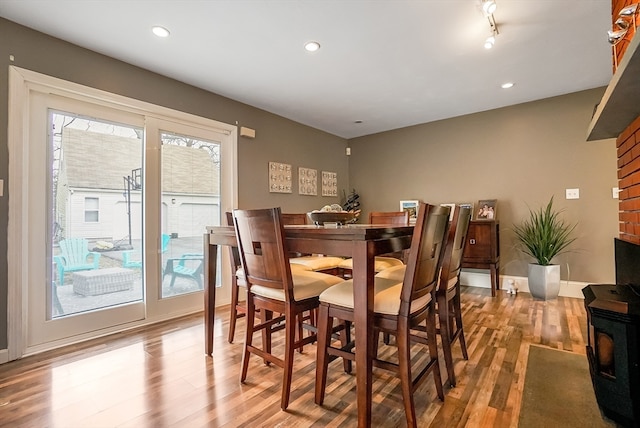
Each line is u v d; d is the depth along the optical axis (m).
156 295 2.91
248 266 1.73
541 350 2.15
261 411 1.52
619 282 2.04
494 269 3.62
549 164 3.70
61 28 2.22
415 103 3.85
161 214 2.98
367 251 1.33
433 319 1.58
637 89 1.40
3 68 2.09
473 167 4.23
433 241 1.46
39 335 2.24
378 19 2.17
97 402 1.60
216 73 2.97
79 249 2.47
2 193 2.08
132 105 2.75
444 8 2.05
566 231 3.59
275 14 2.10
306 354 2.17
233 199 3.61
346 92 3.47
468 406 1.54
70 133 2.43
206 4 1.98
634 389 1.35
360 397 1.33
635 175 1.84
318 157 4.91
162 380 1.81
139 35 2.32
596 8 2.07
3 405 1.58
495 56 2.70
